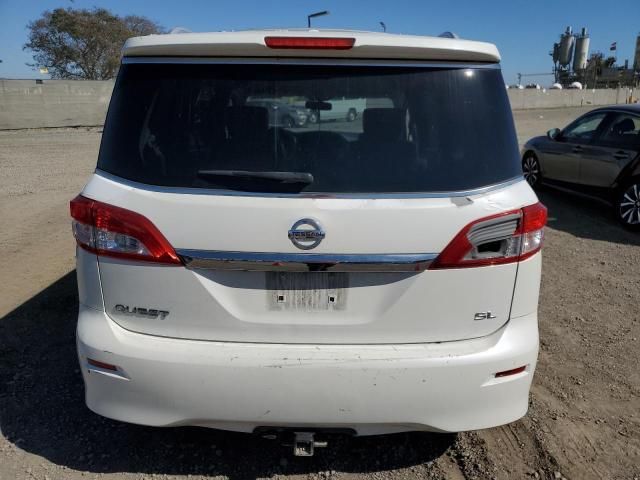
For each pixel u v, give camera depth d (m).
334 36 2.16
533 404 3.24
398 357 2.19
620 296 4.93
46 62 45.22
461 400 2.24
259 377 2.17
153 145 2.21
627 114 7.59
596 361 3.76
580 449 2.86
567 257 6.04
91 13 44.91
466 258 2.17
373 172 2.16
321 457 2.78
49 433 2.89
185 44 2.18
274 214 2.10
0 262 5.41
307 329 2.21
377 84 2.21
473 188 2.19
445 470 2.71
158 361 2.19
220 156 2.17
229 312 2.20
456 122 2.23
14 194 8.75
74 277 5.00
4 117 23.20
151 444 2.83
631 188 7.11
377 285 2.19
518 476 2.67
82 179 10.32
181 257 2.15
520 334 2.30
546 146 8.89
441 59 2.24
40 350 3.70
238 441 2.87
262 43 2.14
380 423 2.24
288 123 2.19
